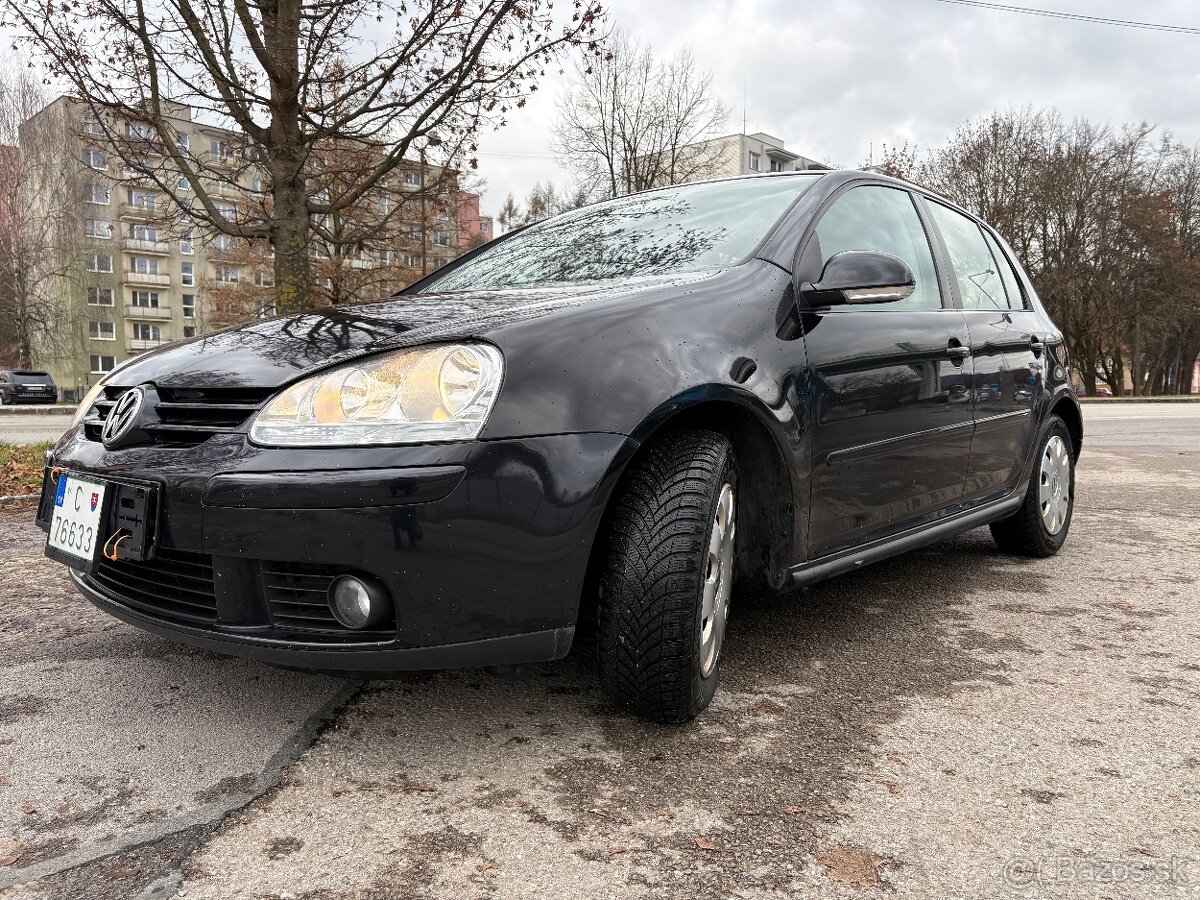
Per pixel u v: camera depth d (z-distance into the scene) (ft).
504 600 5.32
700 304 6.61
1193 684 7.22
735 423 6.82
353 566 5.11
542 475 5.32
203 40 20.13
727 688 7.09
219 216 22.82
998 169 105.09
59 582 10.57
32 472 19.26
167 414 6.07
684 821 4.97
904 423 8.36
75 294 178.60
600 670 6.11
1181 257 106.63
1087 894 4.30
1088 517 15.43
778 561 7.14
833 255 8.08
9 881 4.37
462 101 21.83
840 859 4.59
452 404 5.28
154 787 5.36
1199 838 4.83
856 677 7.36
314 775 5.51
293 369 5.76
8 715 6.48
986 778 5.53
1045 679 7.32
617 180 90.53
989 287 11.23
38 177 121.19
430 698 6.77
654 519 5.89
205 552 5.44
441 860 4.56
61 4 19.89
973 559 12.03
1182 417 51.78
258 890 4.29
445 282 9.70
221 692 6.91
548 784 5.40
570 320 5.88
